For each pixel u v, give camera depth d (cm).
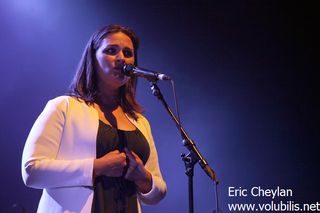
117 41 346
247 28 826
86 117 323
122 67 342
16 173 747
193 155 351
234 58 824
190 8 833
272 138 796
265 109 806
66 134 316
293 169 782
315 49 803
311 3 810
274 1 821
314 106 793
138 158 323
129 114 360
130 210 318
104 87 350
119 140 326
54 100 326
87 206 302
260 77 816
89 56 349
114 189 313
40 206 313
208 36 831
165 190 351
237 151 799
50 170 298
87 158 312
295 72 806
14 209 730
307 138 787
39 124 312
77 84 344
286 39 815
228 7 831
